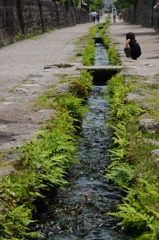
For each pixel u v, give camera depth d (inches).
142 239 138.0
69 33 1461.6
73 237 151.2
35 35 1326.3
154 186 158.7
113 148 235.1
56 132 227.3
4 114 285.7
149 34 1181.1
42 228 156.9
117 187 191.6
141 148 201.3
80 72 480.7
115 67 512.4
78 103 312.8
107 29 1589.6
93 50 767.1
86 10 3336.6
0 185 155.4
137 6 2078.0
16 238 136.9
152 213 144.0
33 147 198.2
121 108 283.9
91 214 167.5
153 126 236.8
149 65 527.5
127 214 152.0
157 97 322.7
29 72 501.7
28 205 158.4
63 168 204.2
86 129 288.5
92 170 213.3
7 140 222.4
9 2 1019.3
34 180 167.2
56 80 431.8
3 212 141.2
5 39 950.4
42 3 1494.8
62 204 175.5
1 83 426.0
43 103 318.3
